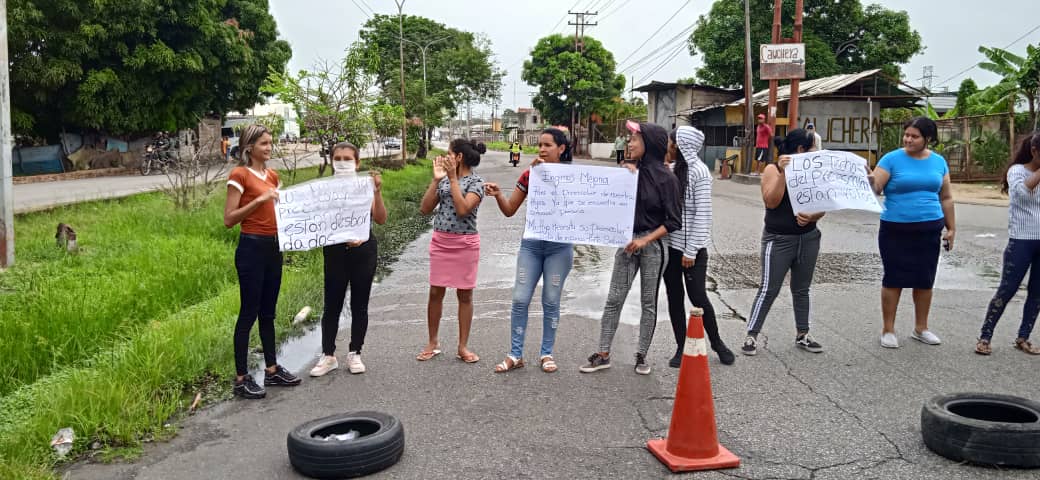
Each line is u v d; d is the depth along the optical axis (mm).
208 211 12516
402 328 6824
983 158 22938
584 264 10242
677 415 3922
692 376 3889
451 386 5188
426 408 4770
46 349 5621
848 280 8719
